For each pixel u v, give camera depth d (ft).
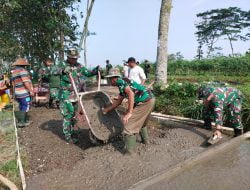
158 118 26.81
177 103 30.22
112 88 47.01
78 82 21.52
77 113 22.20
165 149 18.71
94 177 15.34
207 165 16.89
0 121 27.04
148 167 16.12
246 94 27.43
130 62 27.55
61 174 15.87
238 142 20.24
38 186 14.60
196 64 113.80
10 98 37.60
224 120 24.68
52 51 60.29
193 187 14.30
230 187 14.35
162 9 37.60
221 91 20.53
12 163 17.12
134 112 17.72
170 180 15.02
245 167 16.62
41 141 21.75
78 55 21.07
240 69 101.71
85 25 56.75
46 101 36.35
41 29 58.39
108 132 19.89
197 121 25.29
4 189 14.46
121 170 15.87
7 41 61.00
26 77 25.18
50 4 55.72
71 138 21.40
